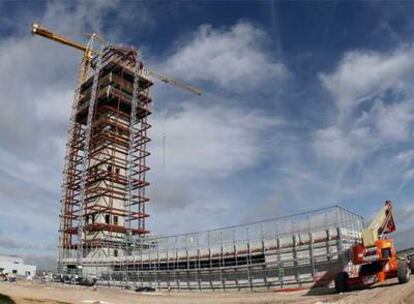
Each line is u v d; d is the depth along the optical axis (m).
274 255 55.50
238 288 57.88
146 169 128.50
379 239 36.91
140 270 76.00
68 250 115.88
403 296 29.73
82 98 138.50
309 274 51.38
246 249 59.19
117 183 123.00
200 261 65.56
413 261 38.53
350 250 43.38
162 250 72.69
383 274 35.72
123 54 133.00
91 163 125.88
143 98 136.00
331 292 40.16
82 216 117.62
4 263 115.50
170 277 68.69
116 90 129.38
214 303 45.34
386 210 41.91
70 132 137.00
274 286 54.22
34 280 82.00
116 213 119.25
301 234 53.38
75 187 129.00
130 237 96.62
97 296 53.44
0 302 37.53
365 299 31.36
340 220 50.44
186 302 47.19
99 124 127.12
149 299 50.84
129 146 127.81
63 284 75.06
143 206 124.56
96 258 93.81
